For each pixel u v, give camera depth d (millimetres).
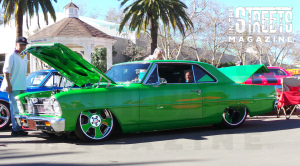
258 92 7309
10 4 18625
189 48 38562
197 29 34125
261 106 7348
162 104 6098
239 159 4277
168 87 6254
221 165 3969
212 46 37219
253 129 7035
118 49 39750
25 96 5977
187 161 4203
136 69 6352
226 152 4730
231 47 39062
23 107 6082
